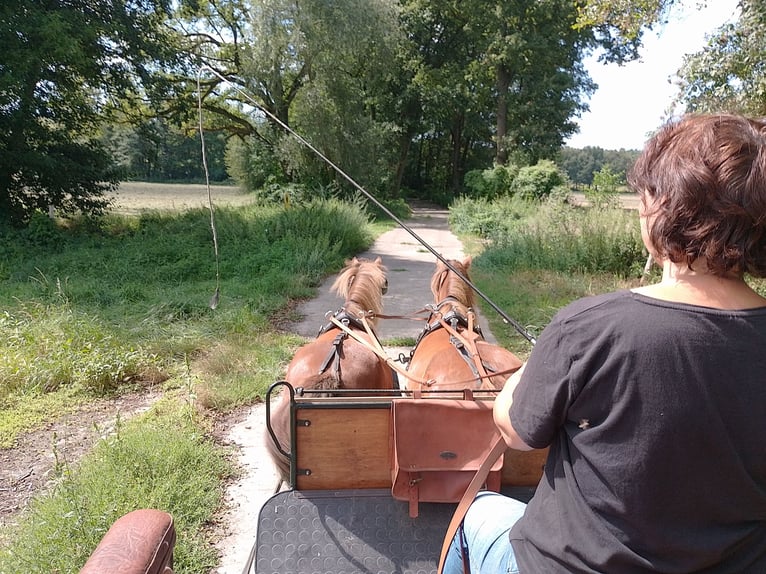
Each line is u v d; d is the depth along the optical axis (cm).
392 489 267
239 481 474
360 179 2950
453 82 4100
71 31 1563
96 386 662
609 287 1199
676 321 126
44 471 492
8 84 1461
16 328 782
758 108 981
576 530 138
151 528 210
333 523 277
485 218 2420
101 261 1323
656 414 124
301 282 1233
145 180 7175
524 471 287
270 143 2892
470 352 347
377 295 476
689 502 127
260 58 2580
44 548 351
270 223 1666
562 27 3625
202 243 1533
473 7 3647
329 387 349
